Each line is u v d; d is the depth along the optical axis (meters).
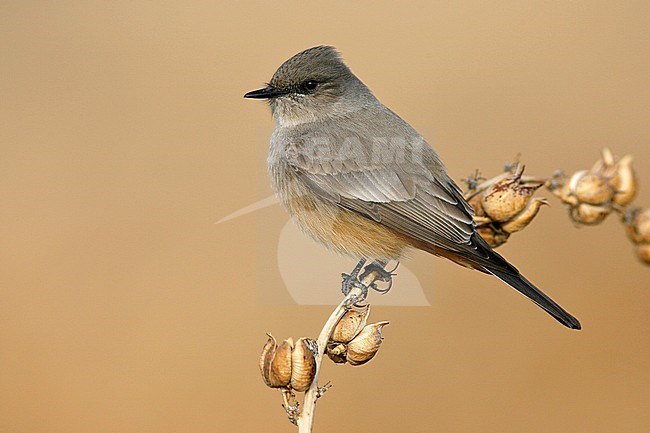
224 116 17.38
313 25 19.59
